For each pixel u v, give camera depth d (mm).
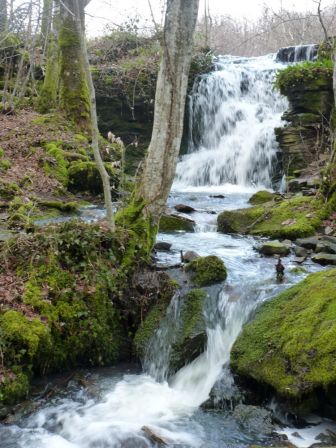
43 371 5262
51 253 5770
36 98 18094
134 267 6230
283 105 17500
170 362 5375
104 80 19312
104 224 6488
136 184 7027
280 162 15836
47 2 15031
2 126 14375
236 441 4238
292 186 11680
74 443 4320
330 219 8625
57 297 5512
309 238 8000
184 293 5914
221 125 18500
